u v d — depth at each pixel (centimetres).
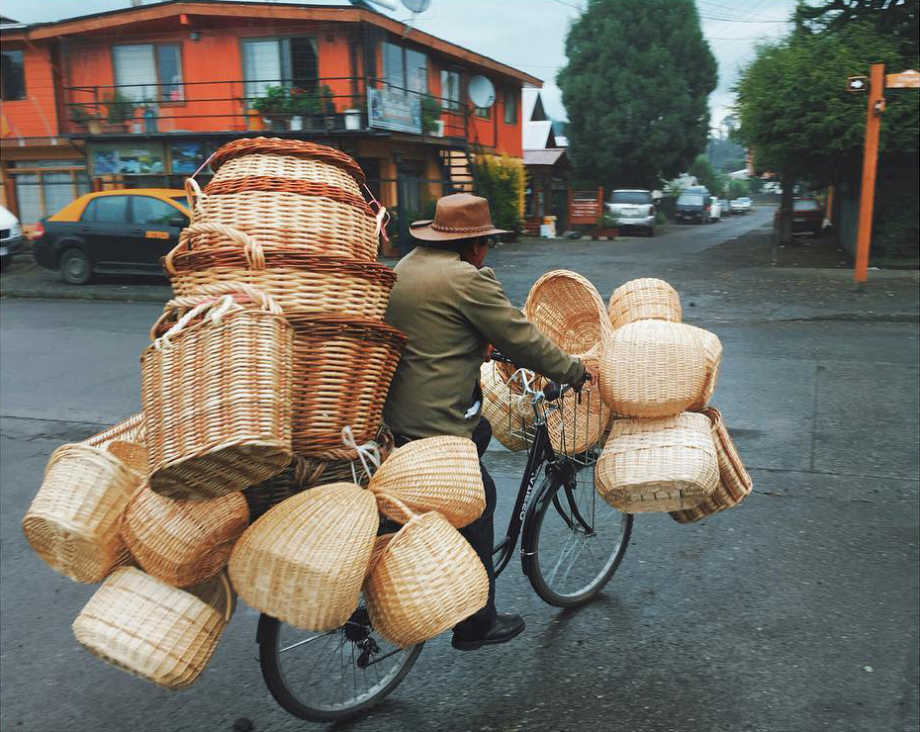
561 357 303
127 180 2081
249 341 213
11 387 811
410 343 287
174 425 211
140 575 238
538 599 388
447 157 2411
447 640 353
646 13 4109
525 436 363
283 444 213
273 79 2022
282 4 1972
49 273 1744
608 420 353
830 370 816
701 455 319
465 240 297
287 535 233
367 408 256
